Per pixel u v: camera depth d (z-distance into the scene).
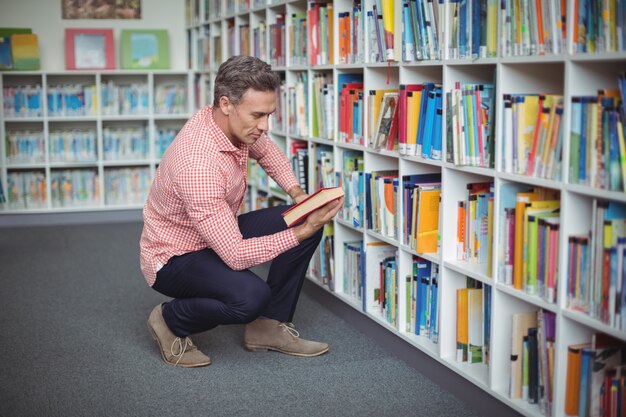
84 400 2.62
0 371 2.90
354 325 3.42
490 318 2.47
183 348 2.93
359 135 3.22
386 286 3.08
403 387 2.72
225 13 5.20
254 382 2.77
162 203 2.72
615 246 1.85
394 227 3.00
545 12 2.03
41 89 6.04
